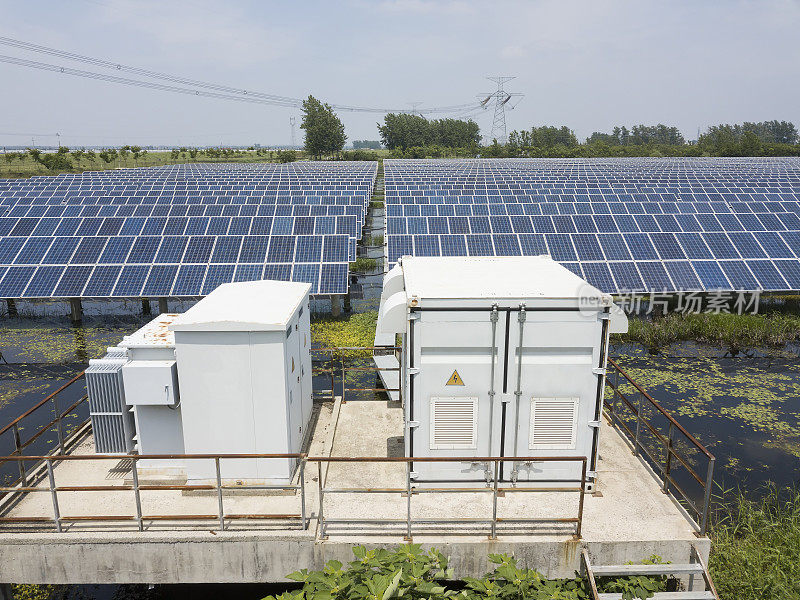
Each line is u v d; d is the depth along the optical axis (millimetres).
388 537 5863
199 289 16438
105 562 5828
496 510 6102
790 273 16688
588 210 25797
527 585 5395
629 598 5367
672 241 18141
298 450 7234
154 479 6926
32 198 30250
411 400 6375
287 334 6488
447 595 5324
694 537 5871
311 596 5113
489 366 6305
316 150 105875
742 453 9984
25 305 19578
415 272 7496
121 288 16422
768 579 6277
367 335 15758
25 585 7430
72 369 13844
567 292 6297
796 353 14875
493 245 18234
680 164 62625
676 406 11828
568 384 6344
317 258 17938
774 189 32312
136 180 43375
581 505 5777
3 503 6371
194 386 6398
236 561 5848
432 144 118438
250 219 22297
